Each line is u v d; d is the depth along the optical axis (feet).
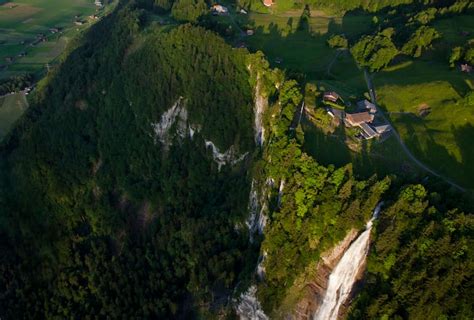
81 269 465.47
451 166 314.14
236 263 370.73
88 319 411.75
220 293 368.07
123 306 407.64
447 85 382.42
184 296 400.67
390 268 253.24
